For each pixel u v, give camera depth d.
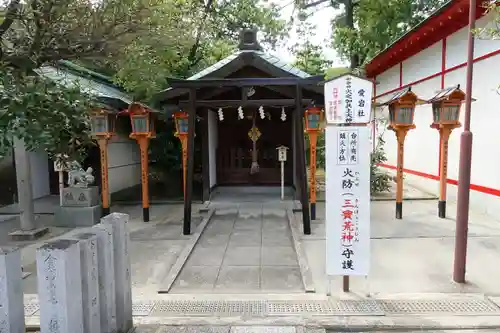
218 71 7.73
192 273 5.15
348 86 4.16
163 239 6.72
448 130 7.52
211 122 10.13
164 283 4.73
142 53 3.90
